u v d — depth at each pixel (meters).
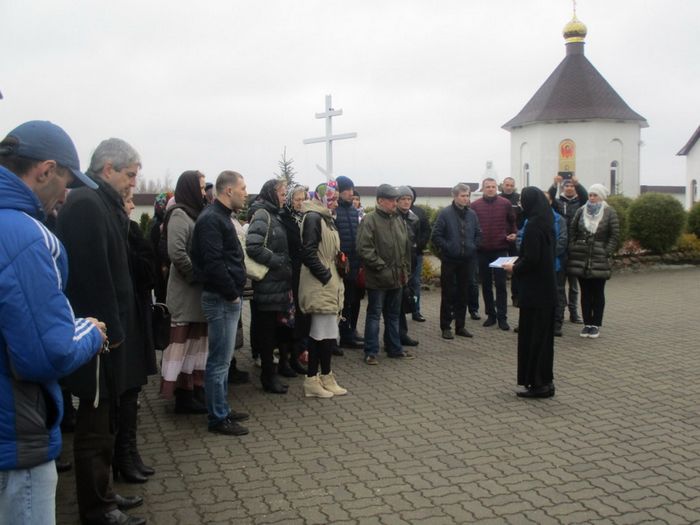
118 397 3.80
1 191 2.33
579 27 44.03
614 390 6.53
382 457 4.87
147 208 23.25
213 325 5.21
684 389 6.53
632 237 17.53
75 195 3.57
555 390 6.55
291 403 6.21
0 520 2.36
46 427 2.41
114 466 4.45
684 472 4.54
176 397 5.96
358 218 8.40
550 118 43.16
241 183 5.18
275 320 6.46
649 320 10.20
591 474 4.52
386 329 7.96
